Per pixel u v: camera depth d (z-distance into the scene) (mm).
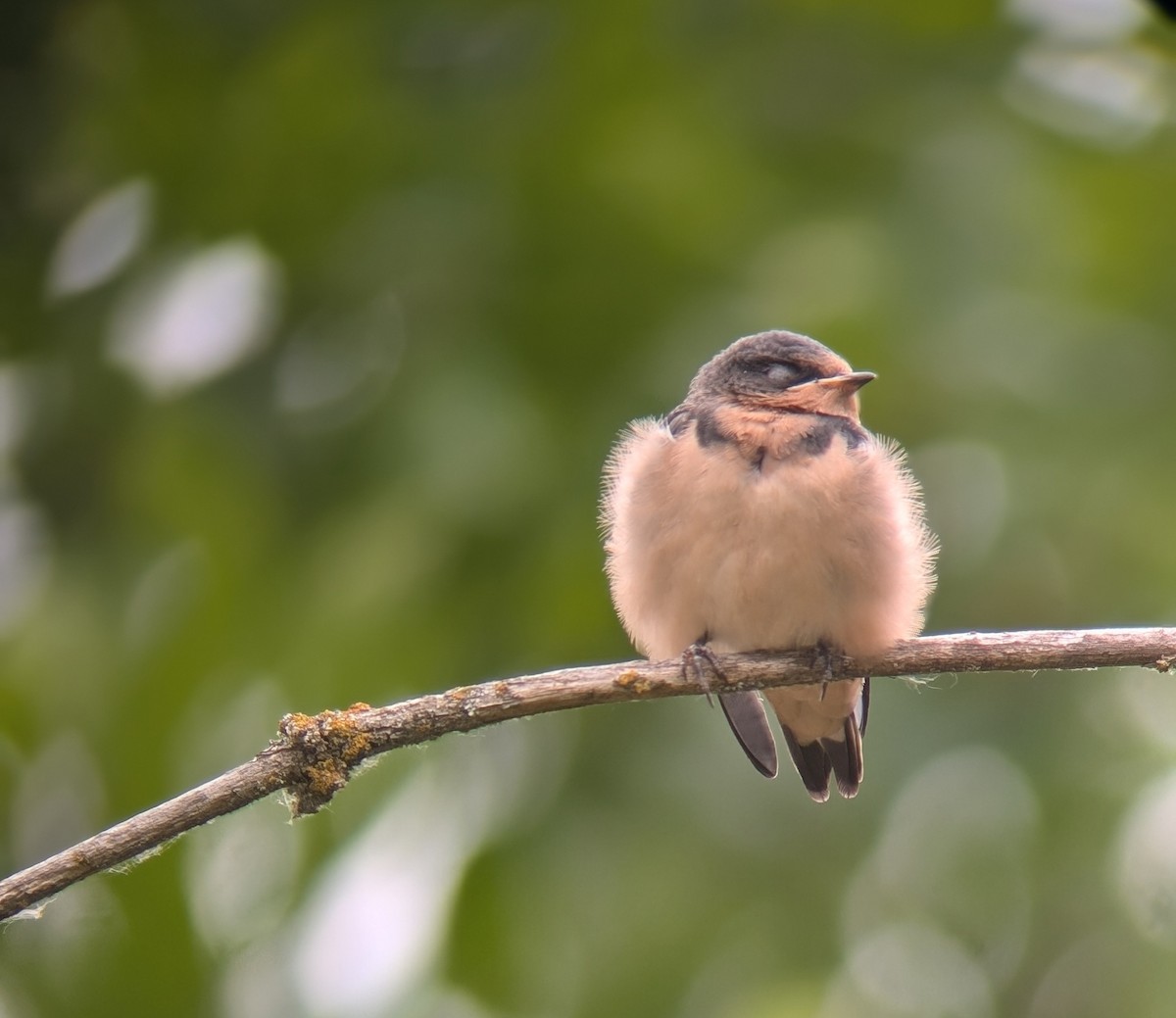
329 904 12766
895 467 10508
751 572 9961
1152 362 12992
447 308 12922
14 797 13125
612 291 12906
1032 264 13156
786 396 11023
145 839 7762
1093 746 13617
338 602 12188
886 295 12727
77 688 12812
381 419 12633
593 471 12430
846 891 13547
